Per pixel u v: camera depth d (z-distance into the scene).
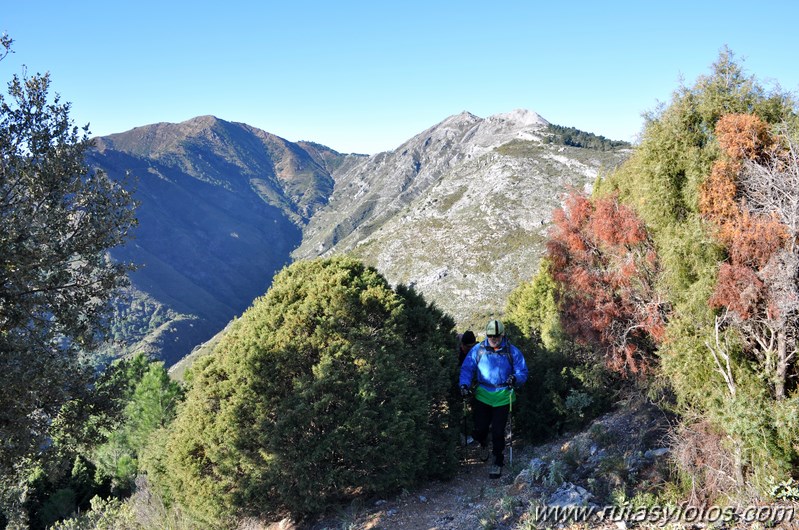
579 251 11.30
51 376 8.89
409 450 8.54
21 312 8.86
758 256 6.26
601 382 10.32
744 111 7.66
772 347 5.84
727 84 8.03
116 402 10.25
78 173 9.73
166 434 11.34
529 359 11.70
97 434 10.29
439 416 9.85
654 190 8.53
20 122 9.36
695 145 8.02
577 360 11.37
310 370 9.59
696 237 7.04
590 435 7.85
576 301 11.48
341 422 8.72
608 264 10.77
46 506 22.70
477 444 11.09
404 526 6.86
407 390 8.96
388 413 8.68
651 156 8.67
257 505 8.88
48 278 9.41
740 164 7.01
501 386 7.47
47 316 9.72
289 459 8.56
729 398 5.24
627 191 11.41
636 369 9.11
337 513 8.45
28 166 9.12
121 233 9.98
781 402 5.00
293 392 9.22
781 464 4.57
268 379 9.33
